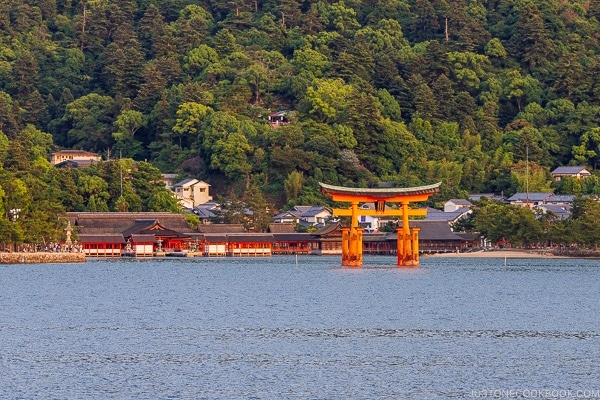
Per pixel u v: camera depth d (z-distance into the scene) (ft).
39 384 611.47
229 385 610.65
